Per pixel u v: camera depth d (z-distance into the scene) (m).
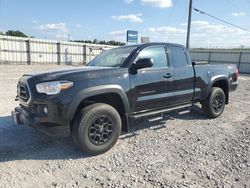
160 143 4.85
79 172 3.72
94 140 4.23
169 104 5.45
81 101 4.10
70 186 3.35
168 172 3.74
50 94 3.95
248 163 4.07
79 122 4.08
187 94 5.77
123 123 4.77
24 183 3.40
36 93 4.05
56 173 3.68
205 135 5.36
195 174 3.70
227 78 6.82
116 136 4.46
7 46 30.55
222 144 4.87
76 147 4.55
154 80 5.03
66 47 36.06
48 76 4.13
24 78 4.46
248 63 35.25
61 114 3.97
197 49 40.94
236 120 6.60
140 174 3.68
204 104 6.46
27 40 32.06
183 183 3.44
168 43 5.58
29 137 4.98
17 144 4.64
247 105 8.65
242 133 5.55
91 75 4.26
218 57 38.53
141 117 4.95
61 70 4.45
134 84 4.71
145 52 5.07
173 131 5.55
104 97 4.63
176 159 4.18
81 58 37.91
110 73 4.45
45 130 4.04
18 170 3.72
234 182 3.50
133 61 4.81
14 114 4.57
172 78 5.39
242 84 17.27
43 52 33.91
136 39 22.36
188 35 25.20
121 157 4.23
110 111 4.34
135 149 4.55
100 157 4.22
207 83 6.23
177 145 4.78
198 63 6.27
